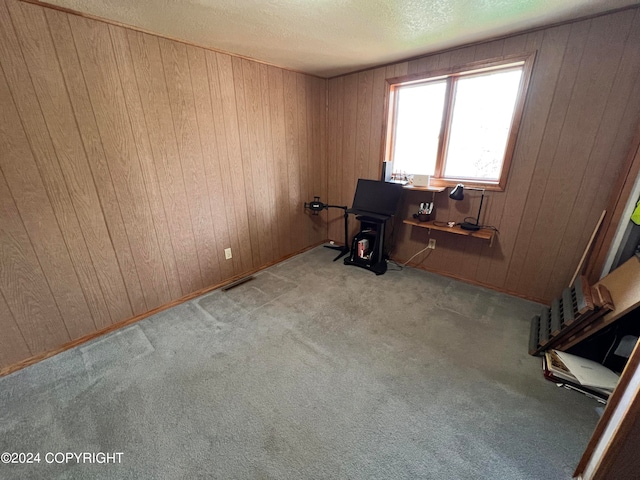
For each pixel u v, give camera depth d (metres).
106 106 1.93
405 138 3.16
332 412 1.53
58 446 1.37
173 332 2.21
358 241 3.36
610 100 1.92
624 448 0.96
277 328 2.24
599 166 2.05
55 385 1.72
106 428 1.45
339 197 3.85
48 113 1.72
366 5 1.67
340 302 2.60
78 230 1.97
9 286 1.76
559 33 1.99
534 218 2.41
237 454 1.32
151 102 2.13
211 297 2.72
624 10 1.76
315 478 1.22
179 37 2.14
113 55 1.90
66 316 2.02
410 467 1.26
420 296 2.68
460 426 1.44
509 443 1.35
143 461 1.30
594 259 2.11
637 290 1.53
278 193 3.34
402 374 1.77
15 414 1.54
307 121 3.41
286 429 1.44
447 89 2.65
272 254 3.47
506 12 1.79
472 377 1.74
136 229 2.26
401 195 3.23
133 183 2.17
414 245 3.28
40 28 1.61
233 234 2.98
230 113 2.65
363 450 1.33
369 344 2.05
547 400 1.58
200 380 1.75
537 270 2.50
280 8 1.68
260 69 2.79
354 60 2.78
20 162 1.68
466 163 2.77
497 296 2.66
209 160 2.60
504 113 2.46
